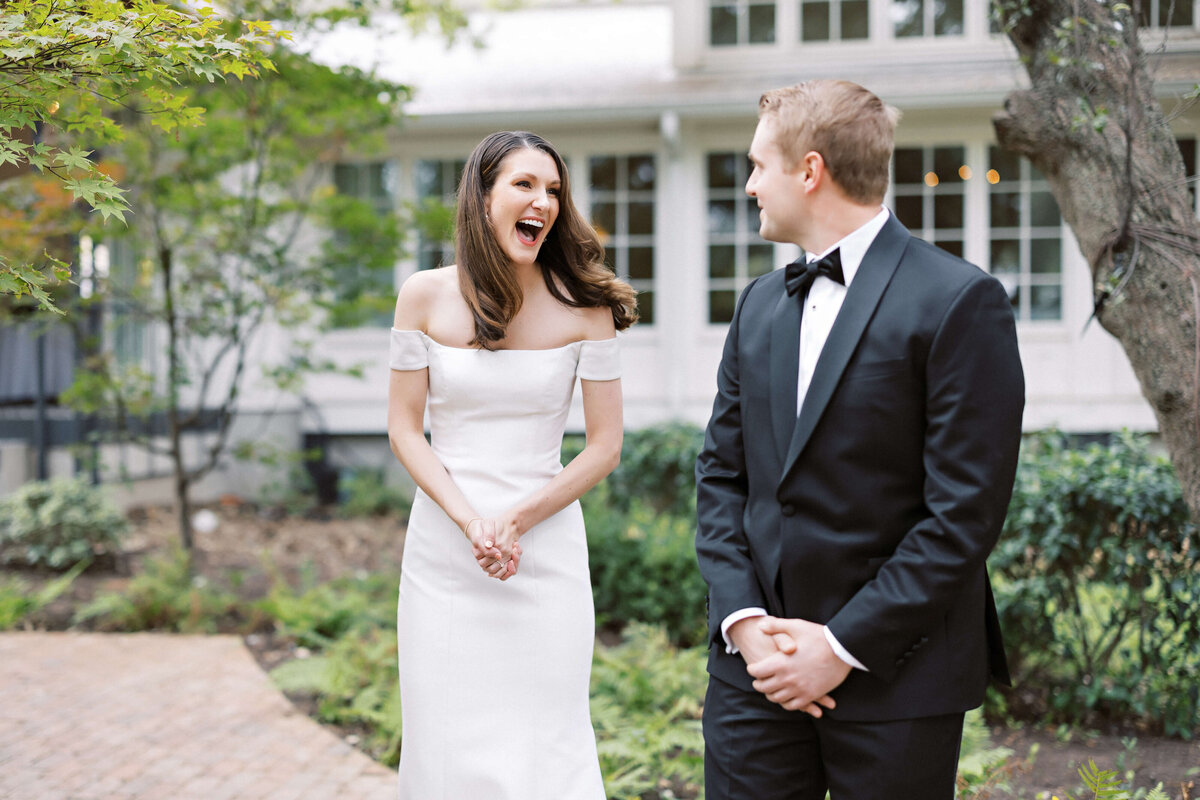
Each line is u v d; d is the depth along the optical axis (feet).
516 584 7.34
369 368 31.35
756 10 29.91
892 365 5.35
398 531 26.53
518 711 7.29
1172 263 9.12
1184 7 18.76
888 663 5.22
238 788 10.73
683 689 12.46
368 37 31.86
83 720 12.92
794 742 5.74
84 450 21.93
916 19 29.01
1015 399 5.20
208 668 15.26
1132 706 11.80
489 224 7.16
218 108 19.30
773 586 5.72
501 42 34.22
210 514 27.86
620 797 9.87
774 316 5.97
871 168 5.61
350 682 13.33
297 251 21.79
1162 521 11.82
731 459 6.26
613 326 7.77
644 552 16.69
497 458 7.36
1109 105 9.59
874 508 5.44
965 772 9.22
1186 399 9.02
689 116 28.14
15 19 6.60
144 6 7.11
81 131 8.15
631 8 35.19
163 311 20.47
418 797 7.29
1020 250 28.27
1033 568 12.88
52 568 20.95
